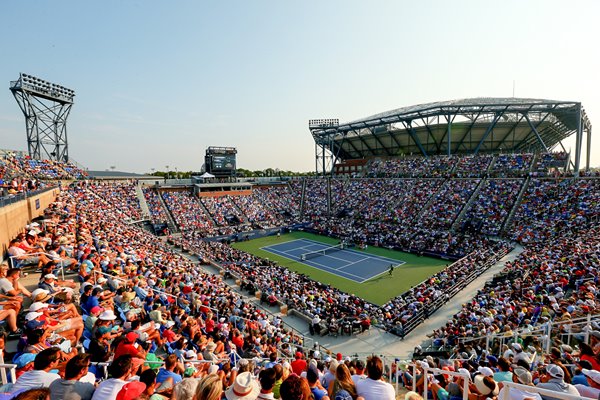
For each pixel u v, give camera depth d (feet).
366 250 141.79
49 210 82.17
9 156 123.34
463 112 185.16
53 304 29.63
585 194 120.16
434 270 111.34
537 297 52.21
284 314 77.20
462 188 161.07
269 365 30.07
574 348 33.40
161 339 34.60
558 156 157.17
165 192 194.18
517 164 164.14
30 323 22.47
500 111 177.99
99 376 22.13
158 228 156.97
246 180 240.73
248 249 148.25
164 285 54.65
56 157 166.50
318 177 251.39
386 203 182.91
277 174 373.40
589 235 87.45
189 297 56.39
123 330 30.14
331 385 17.84
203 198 203.31
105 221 100.63
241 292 90.58
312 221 196.95
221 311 57.82
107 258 51.06
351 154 305.53
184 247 128.47
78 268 46.06
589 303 41.47
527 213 127.54
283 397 11.62
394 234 148.66
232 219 192.34
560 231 107.96
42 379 15.03
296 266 121.08
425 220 153.17
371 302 87.71
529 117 199.52
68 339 24.62
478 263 96.27
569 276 58.49
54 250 45.98
